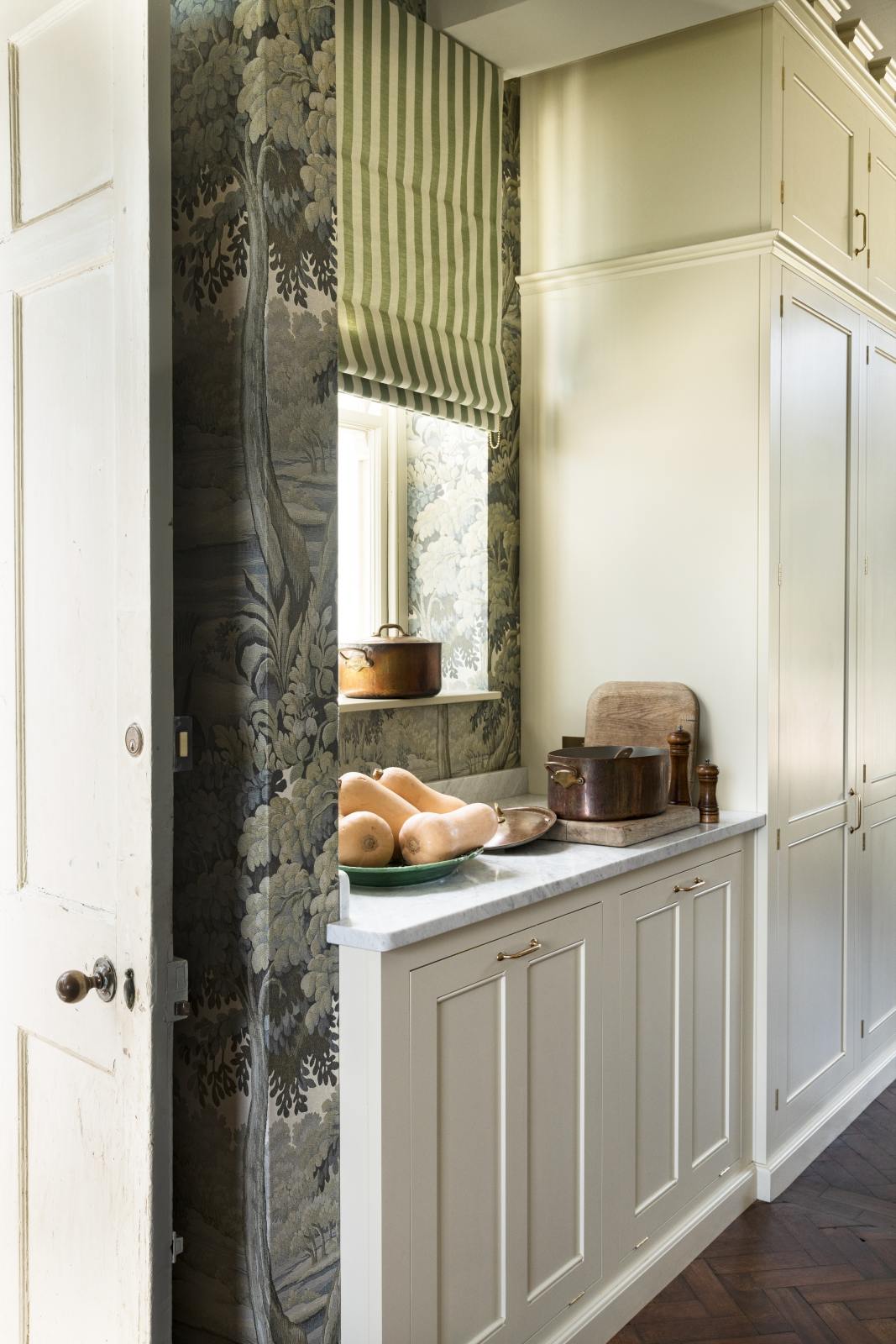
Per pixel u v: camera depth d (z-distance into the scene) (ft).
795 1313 7.88
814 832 10.25
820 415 10.17
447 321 9.23
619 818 8.24
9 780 5.92
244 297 5.51
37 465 5.67
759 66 9.12
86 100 5.25
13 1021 5.92
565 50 9.41
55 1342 5.63
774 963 9.56
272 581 5.52
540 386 10.25
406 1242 5.91
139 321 4.84
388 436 9.96
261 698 5.50
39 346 5.65
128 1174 5.01
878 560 11.65
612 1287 7.67
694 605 9.51
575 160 10.02
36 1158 5.78
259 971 5.53
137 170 4.85
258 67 5.41
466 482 9.96
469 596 10.00
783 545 9.43
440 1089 6.17
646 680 9.75
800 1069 10.14
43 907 5.66
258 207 5.44
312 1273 5.77
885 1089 11.91
